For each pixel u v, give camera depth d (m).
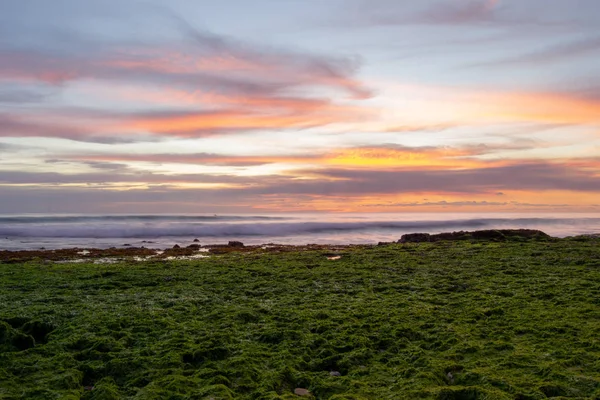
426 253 31.05
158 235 69.12
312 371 10.74
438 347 11.94
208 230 72.06
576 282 19.48
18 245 51.81
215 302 17.56
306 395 9.24
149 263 29.45
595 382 9.01
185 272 24.95
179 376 9.84
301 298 18.19
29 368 10.35
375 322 14.36
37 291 19.72
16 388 9.38
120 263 29.97
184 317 15.10
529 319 14.09
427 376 9.66
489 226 91.75
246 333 13.34
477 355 11.16
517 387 8.91
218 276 23.59
